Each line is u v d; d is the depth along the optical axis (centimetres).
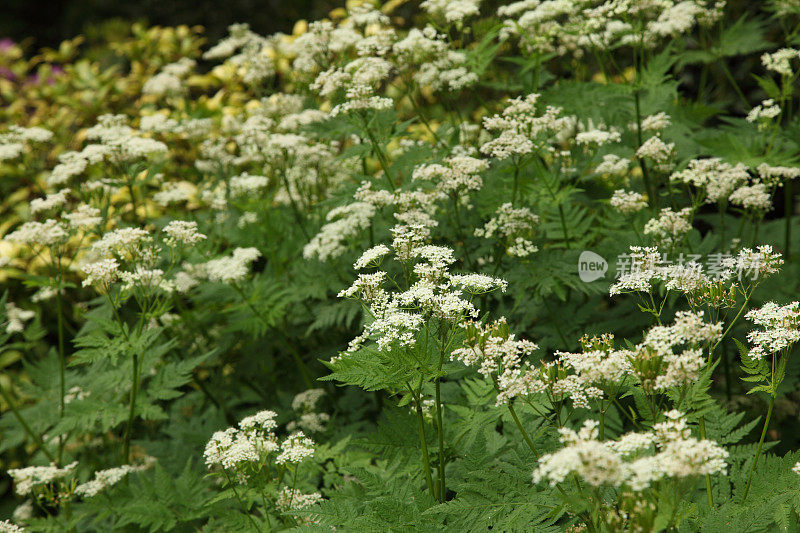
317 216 584
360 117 449
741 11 755
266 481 351
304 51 550
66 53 888
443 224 475
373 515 272
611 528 207
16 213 686
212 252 544
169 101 724
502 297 479
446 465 338
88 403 448
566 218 470
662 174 452
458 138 503
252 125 538
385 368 279
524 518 246
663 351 238
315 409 488
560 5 491
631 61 729
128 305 564
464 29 520
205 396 548
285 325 536
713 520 241
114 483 432
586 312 445
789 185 500
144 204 561
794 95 709
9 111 799
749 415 416
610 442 216
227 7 1198
